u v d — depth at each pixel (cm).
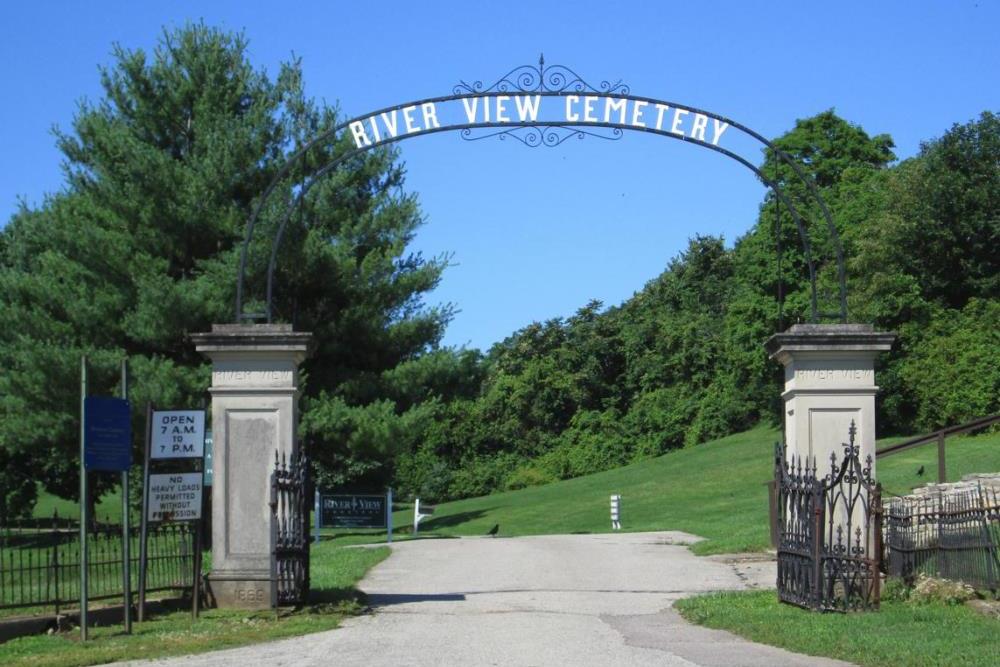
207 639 1278
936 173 4884
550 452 6825
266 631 1323
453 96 1578
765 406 6059
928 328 4716
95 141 3288
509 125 1588
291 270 3200
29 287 3234
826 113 5847
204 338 1495
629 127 1581
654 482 5162
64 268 3209
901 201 4878
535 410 6919
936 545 1420
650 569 2017
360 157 3491
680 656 1141
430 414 3450
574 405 7006
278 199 3180
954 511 1381
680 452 6122
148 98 3291
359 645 1238
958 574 1373
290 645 1249
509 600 1611
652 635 1288
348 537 3484
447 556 2348
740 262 5859
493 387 7069
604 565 2094
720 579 1853
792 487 1446
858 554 1370
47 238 3378
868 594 1357
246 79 3388
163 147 3338
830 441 1500
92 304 3167
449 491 6638
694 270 7538
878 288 4747
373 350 3569
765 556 2183
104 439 1339
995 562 1280
